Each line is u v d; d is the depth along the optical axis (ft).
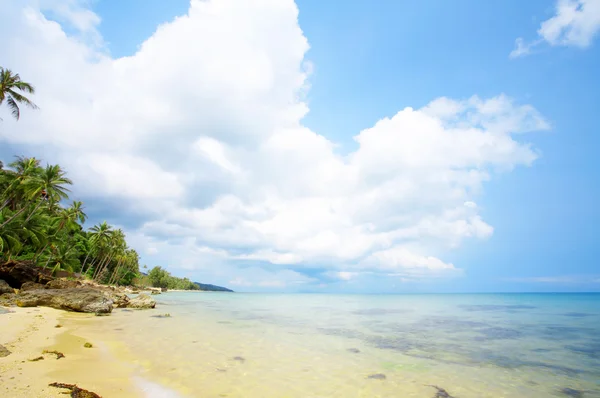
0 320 60.18
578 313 149.07
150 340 55.47
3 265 140.36
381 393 33.14
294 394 31.42
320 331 78.64
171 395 29.22
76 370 33.35
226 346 53.78
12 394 24.39
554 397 34.19
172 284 494.18
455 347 60.18
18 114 124.67
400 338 69.77
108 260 295.07
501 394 34.81
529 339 71.05
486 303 259.80
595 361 50.57
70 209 203.31
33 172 150.00
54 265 208.44
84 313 90.33
